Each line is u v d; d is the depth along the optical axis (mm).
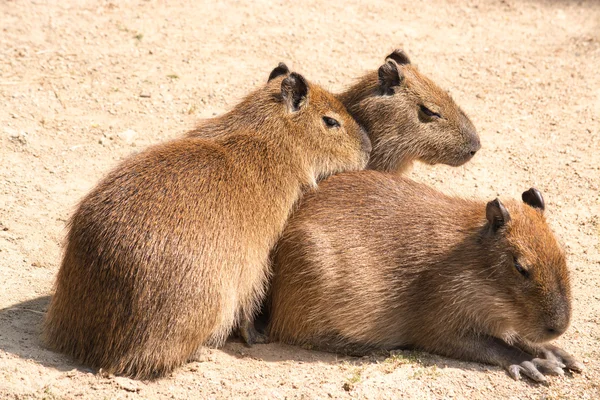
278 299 10922
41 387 9492
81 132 15344
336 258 10609
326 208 10977
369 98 13078
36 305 11422
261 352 10812
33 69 17062
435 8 21484
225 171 10523
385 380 10062
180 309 9516
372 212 10945
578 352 10836
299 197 11289
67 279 9945
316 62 18125
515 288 10227
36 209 13391
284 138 11367
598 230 13539
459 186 14625
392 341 10977
